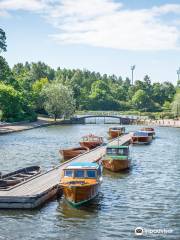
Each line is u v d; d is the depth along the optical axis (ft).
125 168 186.19
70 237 100.42
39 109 555.69
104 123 545.85
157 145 295.07
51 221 111.04
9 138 319.68
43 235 101.40
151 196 139.03
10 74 536.83
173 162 213.05
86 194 123.65
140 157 230.89
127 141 290.35
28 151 246.27
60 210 120.37
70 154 217.56
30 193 124.57
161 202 131.54
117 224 109.91
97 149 234.99
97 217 115.03
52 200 131.03
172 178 169.68
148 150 264.11
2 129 377.91
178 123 520.01
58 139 321.52
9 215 114.93
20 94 483.51
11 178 147.13
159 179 167.32
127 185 155.43
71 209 121.60
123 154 191.72
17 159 214.69
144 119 559.38
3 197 119.34
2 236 100.37
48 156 227.61
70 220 112.16
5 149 253.24
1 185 138.51
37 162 206.28
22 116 466.70
